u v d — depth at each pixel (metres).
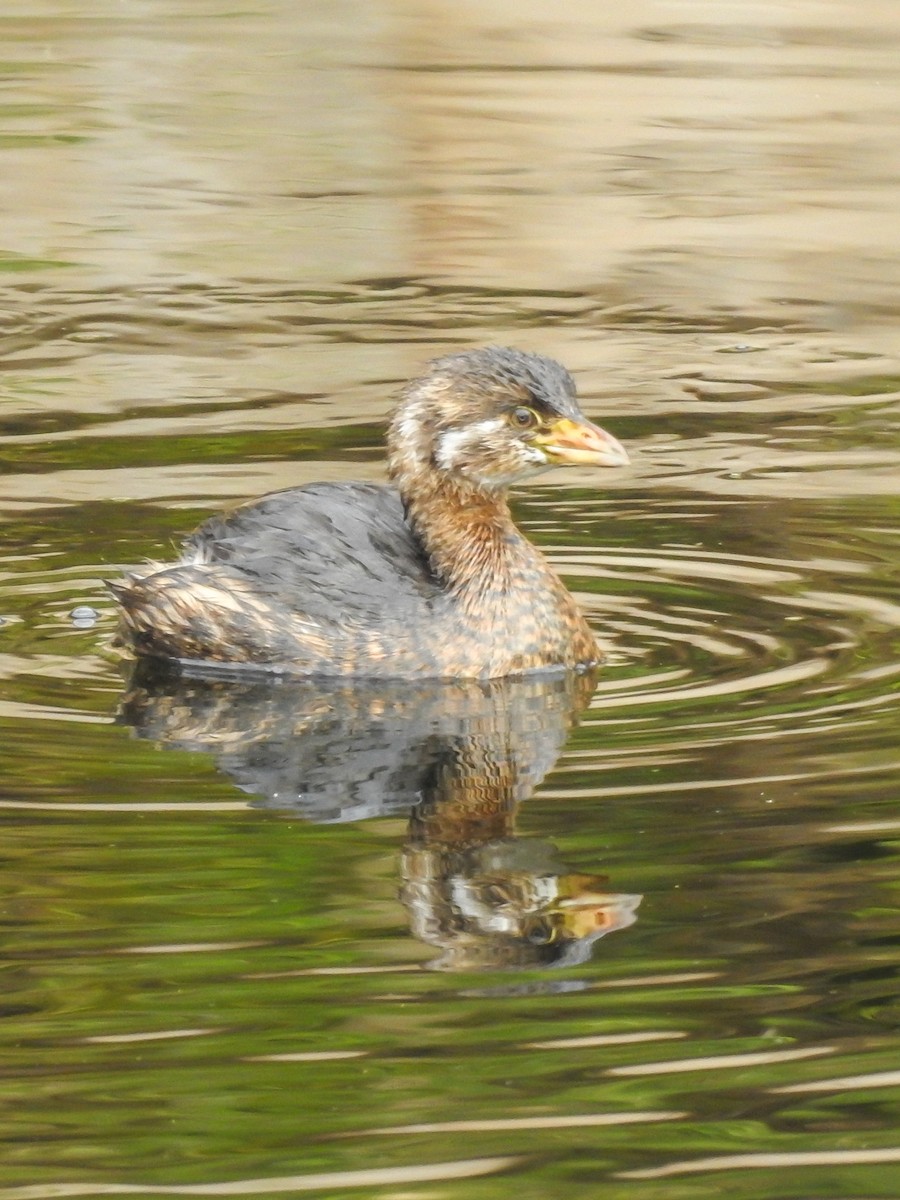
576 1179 7.24
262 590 13.08
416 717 12.14
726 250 24.39
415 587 13.15
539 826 10.34
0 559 14.81
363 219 25.81
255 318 21.94
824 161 27.95
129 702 12.38
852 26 34.62
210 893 9.56
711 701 12.14
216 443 17.61
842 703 11.98
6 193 26.75
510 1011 8.44
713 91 31.12
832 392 19.30
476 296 22.80
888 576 14.39
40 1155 7.38
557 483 16.77
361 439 17.70
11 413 18.58
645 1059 8.04
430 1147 7.46
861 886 9.52
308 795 10.84
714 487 16.53
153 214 26.05
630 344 21.05
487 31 34.91
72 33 35.00
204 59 33.38
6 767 11.20
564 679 12.75
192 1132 7.57
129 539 15.20
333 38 34.72
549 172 27.67
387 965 8.88
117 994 8.61
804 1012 8.41
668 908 9.35
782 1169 7.30
